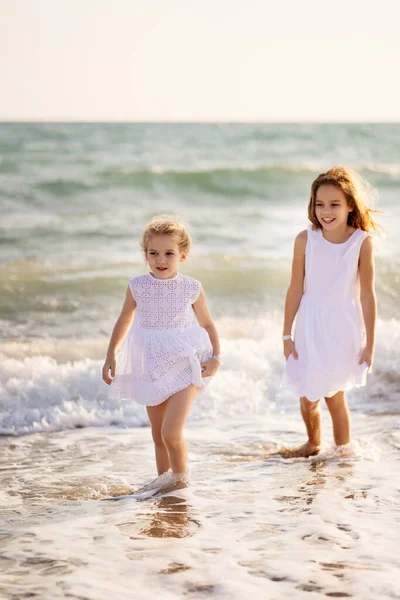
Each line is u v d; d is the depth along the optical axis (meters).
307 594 2.83
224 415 6.35
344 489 4.22
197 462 4.90
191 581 2.96
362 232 4.80
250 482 4.39
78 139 33.59
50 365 6.93
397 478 4.44
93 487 4.44
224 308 10.12
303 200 20.94
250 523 3.67
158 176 21.47
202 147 33.84
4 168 24.22
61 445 5.46
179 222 4.60
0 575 3.02
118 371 4.56
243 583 2.93
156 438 4.55
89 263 12.77
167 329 4.46
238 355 7.21
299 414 6.40
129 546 3.36
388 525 3.61
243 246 14.25
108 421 6.11
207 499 4.08
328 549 3.30
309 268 4.86
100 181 21.03
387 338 7.66
